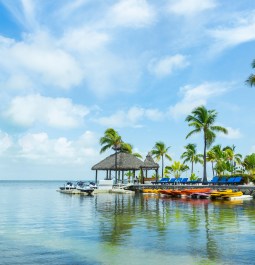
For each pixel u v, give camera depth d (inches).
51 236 595.5
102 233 617.6
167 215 884.6
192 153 3139.8
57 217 864.9
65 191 2365.9
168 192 1760.6
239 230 642.2
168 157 3014.3
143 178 2475.4
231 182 1904.5
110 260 438.0
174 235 591.5
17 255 466.0
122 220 792.9
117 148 2409.0
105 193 2122.3
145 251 479.8
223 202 1347.2
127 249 492.1
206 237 572.4
